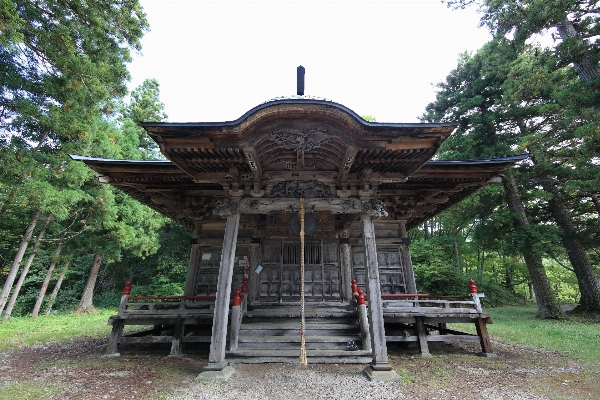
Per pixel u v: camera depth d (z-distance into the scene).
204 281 12.12
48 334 15.21
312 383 6.73
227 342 9.41
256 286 12.05
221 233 12.59
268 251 12.65
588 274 19.66
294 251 12.69
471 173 10.34
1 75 11.27
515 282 35.41
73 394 6.30
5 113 12.43
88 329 16.67
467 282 28.45
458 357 9.45
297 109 6.82
